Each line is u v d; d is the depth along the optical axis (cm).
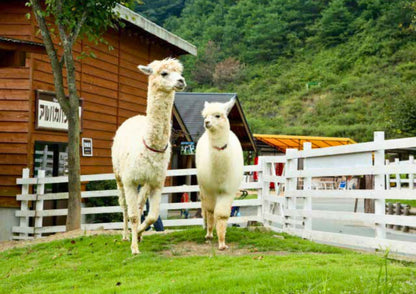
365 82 5841
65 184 1298
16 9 1164
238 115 1786
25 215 1126
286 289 417
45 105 1188
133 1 1038
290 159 903
